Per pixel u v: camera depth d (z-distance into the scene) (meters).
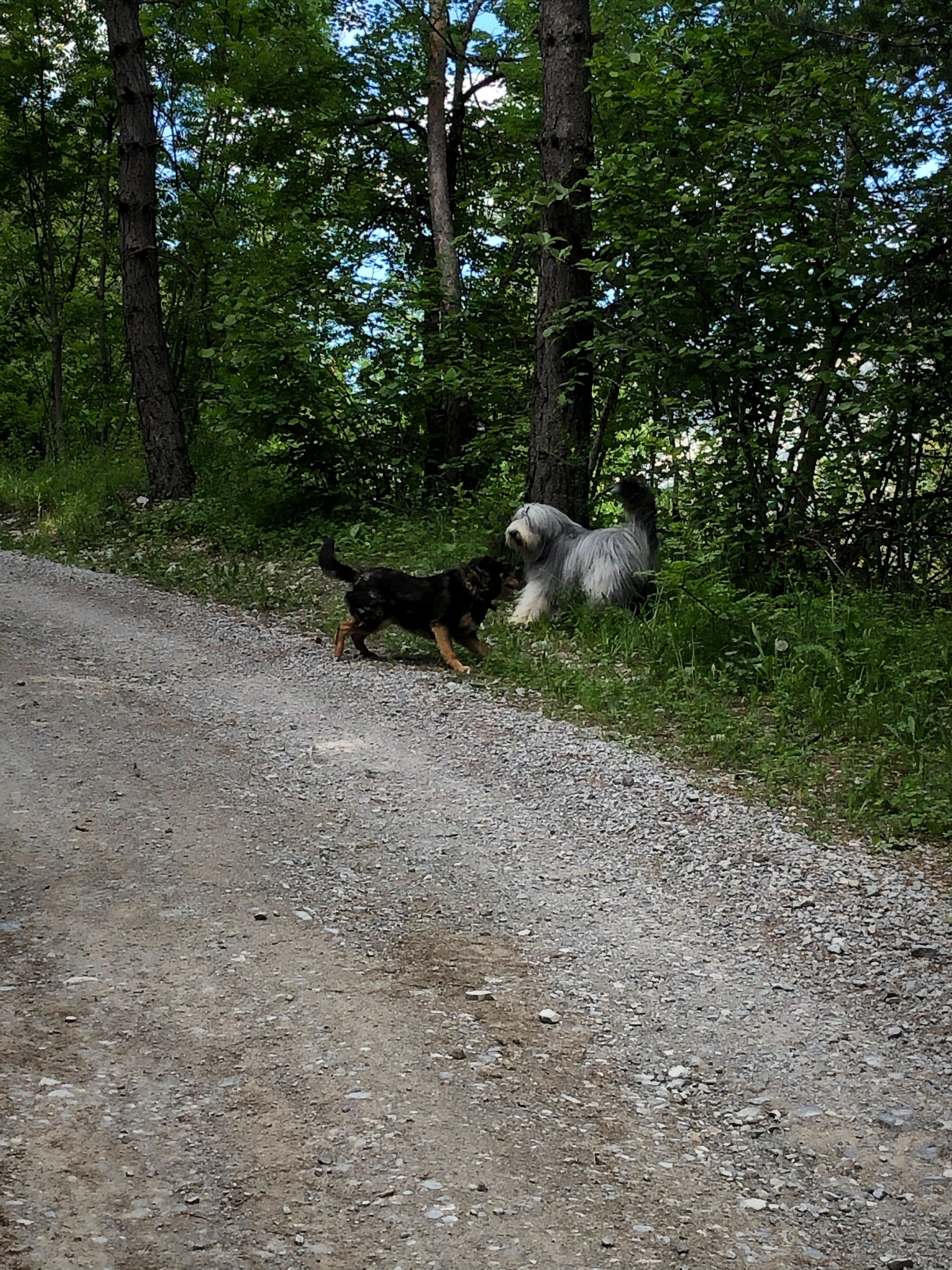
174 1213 3.01
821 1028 4.29
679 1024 4.30
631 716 8.16
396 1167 3.29
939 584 11.35
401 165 19.94
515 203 17.42
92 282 23.61
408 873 5.57
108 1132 3.35
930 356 10.28
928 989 4.53
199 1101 3.56
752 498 11.29
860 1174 3.45
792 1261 3.04
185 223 20.25
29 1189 3.04
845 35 10.83
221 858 5.57
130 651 9.78
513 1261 2.94
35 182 21.28
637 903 5.34
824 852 5.86
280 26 19.72
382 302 16.44
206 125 20.92
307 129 19.16
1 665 8.99
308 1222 3.03
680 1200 3.27
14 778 6.47
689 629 9.38
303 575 12.92
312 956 4.63
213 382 18.61
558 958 4.78
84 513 16.45
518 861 5.77
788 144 11.09
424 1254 2.94
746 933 5.05
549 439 12.70
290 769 6.97
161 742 7.31
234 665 9.50
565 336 12.53
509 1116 3.62
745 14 11.55
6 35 20.77
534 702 8.64
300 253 18.02
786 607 10.07
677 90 10.96
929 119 11.31
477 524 13.69
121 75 16.81
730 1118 3.72
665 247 10.99
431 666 9.68
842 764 7.11
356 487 15.67
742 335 10.95
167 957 4.54
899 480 11.51
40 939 4.61
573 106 12.37
